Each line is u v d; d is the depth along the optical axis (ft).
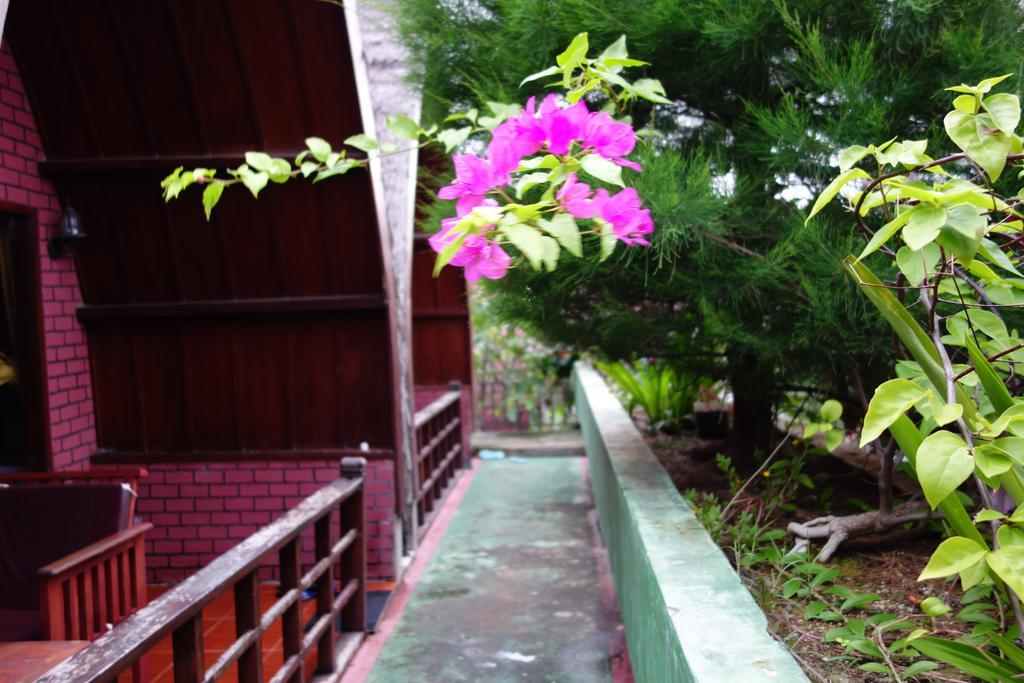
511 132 4.73
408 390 19.38
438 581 17.65
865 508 11.61
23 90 15.16
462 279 33.91
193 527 18.12
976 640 7.01
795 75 9.89
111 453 17.95
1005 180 7.40
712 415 20.84
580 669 12.75
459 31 11.41
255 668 9.72
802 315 9.95
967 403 4.91
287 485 17.95
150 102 15.34
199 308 17.20
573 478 29.43
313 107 15.37
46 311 16.06
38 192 15.71
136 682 11.10
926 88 8.98
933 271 5.34
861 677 6.79
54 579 9.86
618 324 11.85
